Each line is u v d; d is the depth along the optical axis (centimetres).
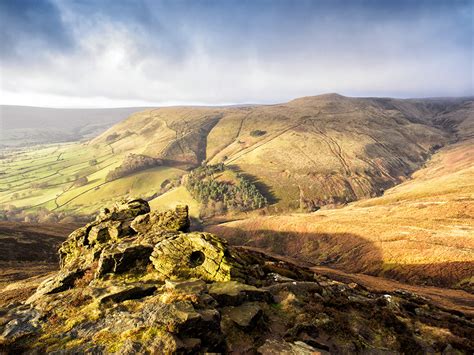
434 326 2494
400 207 15825
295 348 1731
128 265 2702
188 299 1861
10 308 2148
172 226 3481
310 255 13988
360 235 13238
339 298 2755
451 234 11062
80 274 2738
